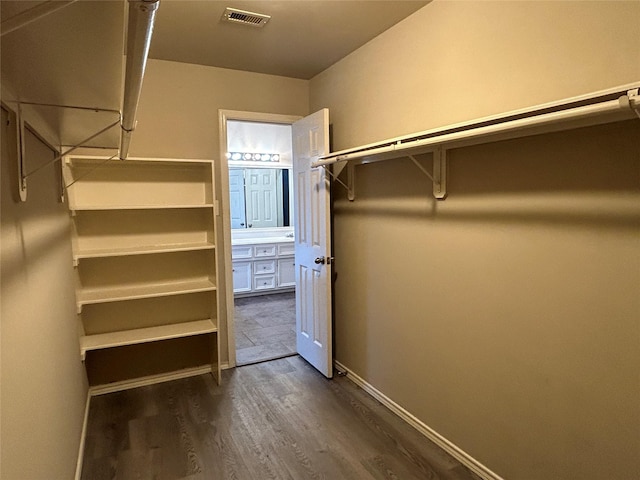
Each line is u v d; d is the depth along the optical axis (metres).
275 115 3.40
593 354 1.52
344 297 3.17
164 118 3.04
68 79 0.99
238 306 5.34
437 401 2.29
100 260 2.92
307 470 2.10
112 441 2.36
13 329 1.07
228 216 3.30
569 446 1.63
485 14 1.85
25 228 1.28
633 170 1.36
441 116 2.12
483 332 1.97
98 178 2.88
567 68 1.53
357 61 2.80
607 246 1.45
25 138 1.36
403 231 2.47
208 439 2.37
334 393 2.93
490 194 1.88
